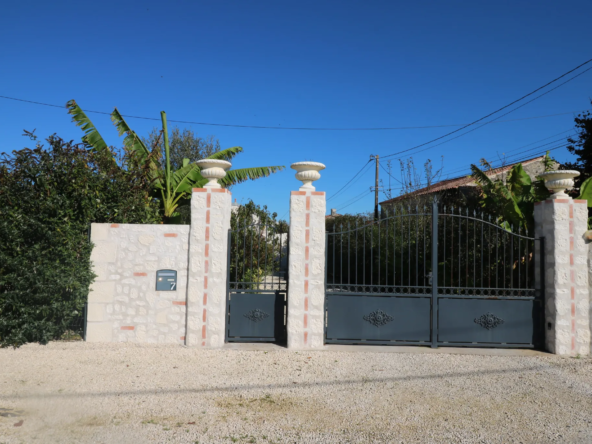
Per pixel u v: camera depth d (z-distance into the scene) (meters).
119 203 8.87
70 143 8.62
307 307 7.53
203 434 4.30
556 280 7.48
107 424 4.48
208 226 7.67
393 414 4.87
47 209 7.68
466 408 5.07
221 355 7.11
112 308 7.73
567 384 5.95
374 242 13.90
